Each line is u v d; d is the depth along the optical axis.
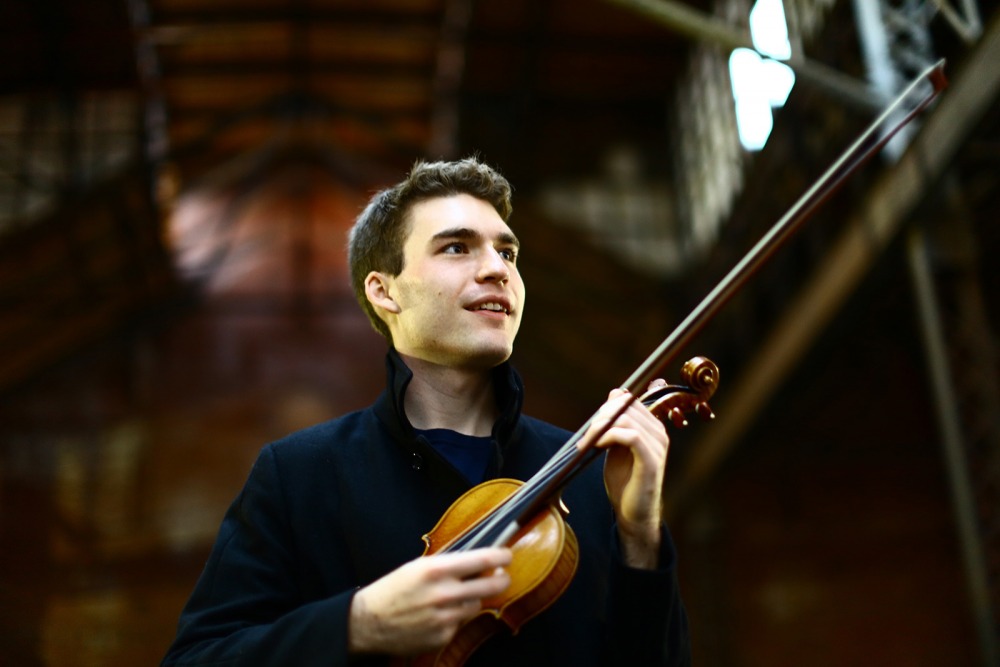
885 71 7.73
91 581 16.39
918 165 7.68
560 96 16.81
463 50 15.27
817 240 11.21
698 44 15.22
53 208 14.89
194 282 18.27
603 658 1.53
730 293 1.61
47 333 17.22
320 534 1.63
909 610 15.50
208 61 15.17
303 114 15.98
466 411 1.79
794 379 11.63
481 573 1.34
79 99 15.77
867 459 16.19
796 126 10.72
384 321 1.88
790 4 10.34
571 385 18.66
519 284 1.83
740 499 16.39
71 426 17.31
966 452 7.21
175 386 17.78
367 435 1.74
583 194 16.78
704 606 15.80
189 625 1.54
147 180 14.98
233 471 17.36
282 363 18.11
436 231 1.77
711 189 14.93
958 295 7.79
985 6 7.75
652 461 1.46
